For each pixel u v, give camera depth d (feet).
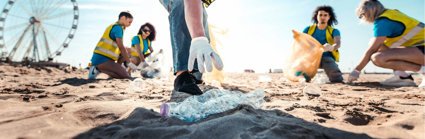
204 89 8.01
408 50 10.44
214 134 2.87
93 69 14.67
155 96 6.49
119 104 4.82
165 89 8.48
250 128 2.97
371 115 4.17
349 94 7.65
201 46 4.12
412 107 4.91
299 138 2.69
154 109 4.49
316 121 3.67
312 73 14.76
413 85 11.22
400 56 10.55
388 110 4.68
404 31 10.23
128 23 15.42
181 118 3.72
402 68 10.79
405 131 3.22
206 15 6.99
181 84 5.91
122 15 15.07
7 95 6.01
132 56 19.88
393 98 6.48
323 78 14.74
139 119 3.67
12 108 4.41
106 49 14.64
